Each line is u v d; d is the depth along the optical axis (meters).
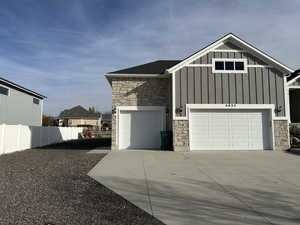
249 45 13.32
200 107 13.31
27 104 21.42
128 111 14.70
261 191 5.63
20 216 4.11
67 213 4.27
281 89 13.47
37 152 13.46
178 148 13.21
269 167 8.52
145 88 14.74
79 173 7.53
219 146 13.38
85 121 54.19
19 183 6.28
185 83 13.41
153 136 14.59
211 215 4.24
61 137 23.41
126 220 4.00
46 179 6.74
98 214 4.24
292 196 5.27
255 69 13.53
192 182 6.45
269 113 13.43
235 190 5.72
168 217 4.14
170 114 14.52
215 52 13.56
